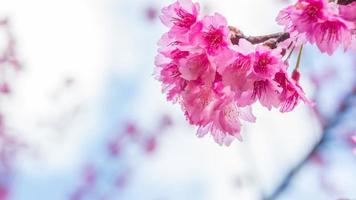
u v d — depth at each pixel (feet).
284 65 1.90
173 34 1.90
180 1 1.91
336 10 1.85
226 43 1.87
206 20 1.88
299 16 1.85
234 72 1.86
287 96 1.91
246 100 1.89
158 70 1.96
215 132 2.02
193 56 1.86
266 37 1.91
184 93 1.90
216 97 1.90
